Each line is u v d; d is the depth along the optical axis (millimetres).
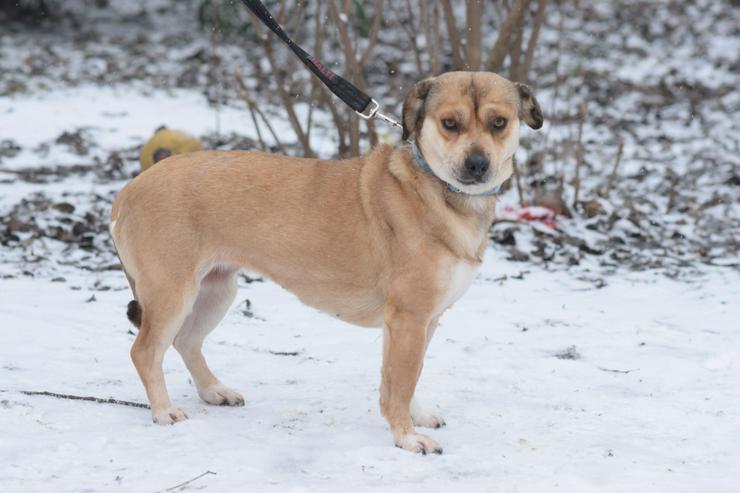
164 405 5332
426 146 5137
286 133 13461
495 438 5203
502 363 6602
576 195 10797
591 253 9688
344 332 7301
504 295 8328
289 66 12469
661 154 13203
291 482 4469
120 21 21016
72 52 18250
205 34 19922
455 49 10727
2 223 9656
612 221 10453
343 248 5309
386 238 5207
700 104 15625
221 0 19141
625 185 11828
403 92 15703
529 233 10039
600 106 15570
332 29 17969
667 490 4438
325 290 5453
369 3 18906
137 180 5492
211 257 5438
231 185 5371
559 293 8461
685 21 20688
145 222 5332
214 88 16094
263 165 5445
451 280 5156
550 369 6480
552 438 5191
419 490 4398
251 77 16703
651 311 7922
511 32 10141
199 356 5801
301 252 5371
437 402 5824
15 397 5473
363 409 5688
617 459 4871
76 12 21453
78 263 8781
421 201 5129
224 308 5777
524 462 4820
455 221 5125
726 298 8297
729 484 4520
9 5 20719
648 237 10125
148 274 5344
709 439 5184
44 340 6672
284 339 7086
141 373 5344
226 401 5746
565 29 20000
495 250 9648
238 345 6914
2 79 15984
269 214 5355
